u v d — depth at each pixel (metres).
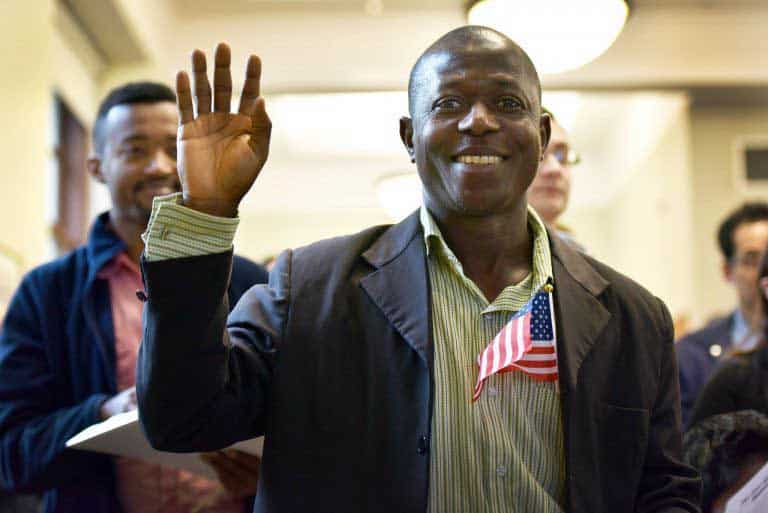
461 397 1.40
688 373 3.04
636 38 6.56
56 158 4.77
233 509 2.04
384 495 1.34
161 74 5.99
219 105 1.32
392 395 1.37
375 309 1.43
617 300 1.52
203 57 1.31
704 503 2.01
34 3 3.76
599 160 11.78
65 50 4.98
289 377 1.38
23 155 3.66
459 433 1.38
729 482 1.99
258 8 6.28
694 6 6.54
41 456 1.89
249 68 1.32
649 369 1.48
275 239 12.12
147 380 1.26
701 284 7.96
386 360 1.39
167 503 2.01
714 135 8.04
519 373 1.42
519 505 1.37
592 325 1.46
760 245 3.08
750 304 3.10
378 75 6.26
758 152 8.02
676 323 6.33
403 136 1.55
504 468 1.38
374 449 1.36
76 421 1.89
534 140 1.43
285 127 10.25
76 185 5.17
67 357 2.06
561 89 6.61
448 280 1.47
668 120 8.43
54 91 4.77
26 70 3.66
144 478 2.01
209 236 1.26
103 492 1.99
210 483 2.04
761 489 1.61
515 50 1.45
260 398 1.39
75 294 2.08
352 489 1.34
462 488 1.37
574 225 12.30
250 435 1.41
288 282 1.45
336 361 1.39
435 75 1.43
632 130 9.96
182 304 1.24
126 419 1.57
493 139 1.39
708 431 2.05
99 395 1.93
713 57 6.55
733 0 6.46
